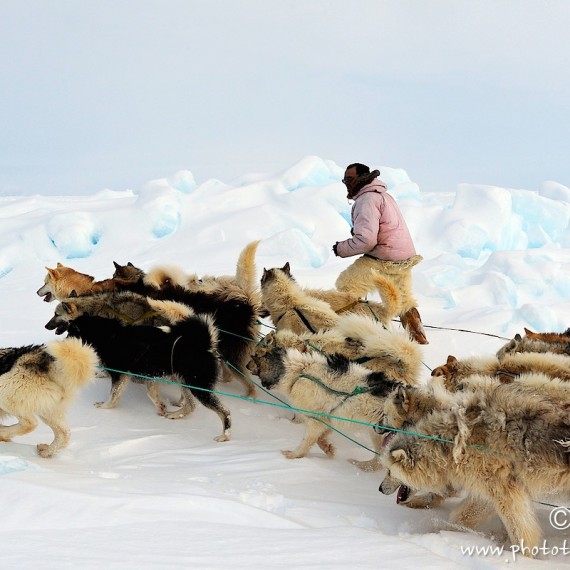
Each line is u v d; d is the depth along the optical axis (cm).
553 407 364
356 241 691
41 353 485
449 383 510
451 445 375
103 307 630
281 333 578
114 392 596
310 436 507
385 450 405
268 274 652
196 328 561
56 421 481
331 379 499
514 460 362
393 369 545
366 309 668
